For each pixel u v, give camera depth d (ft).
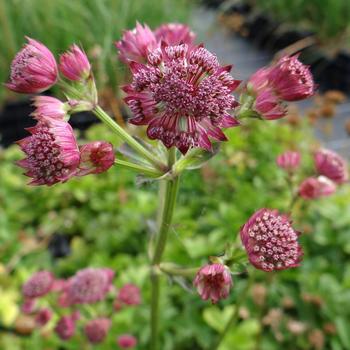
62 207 0.73
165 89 0.22
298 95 0.27
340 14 1.22
